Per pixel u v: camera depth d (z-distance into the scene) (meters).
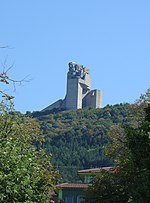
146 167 29.83
